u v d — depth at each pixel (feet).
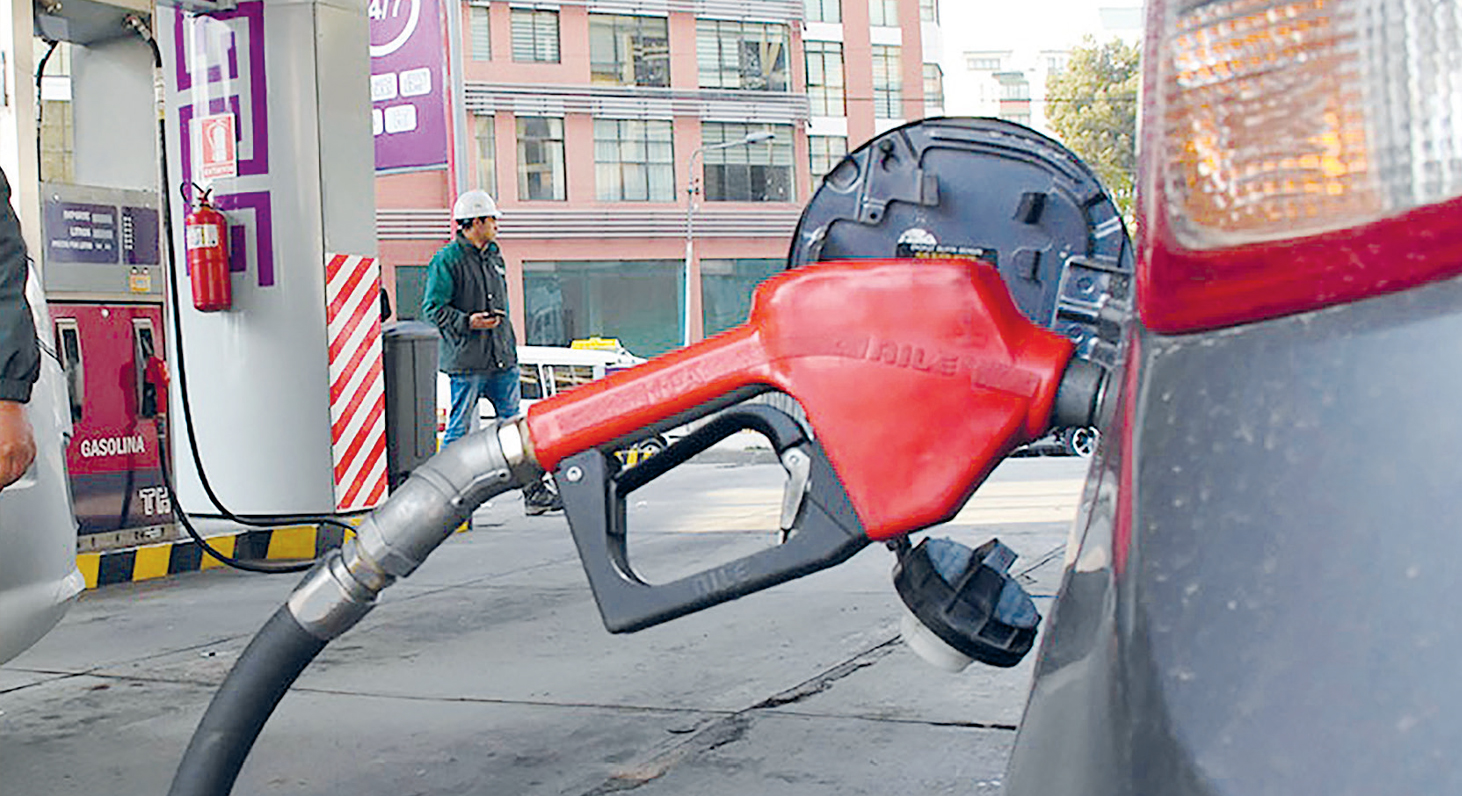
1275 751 2.33
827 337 3.87
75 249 21.20
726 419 4.25
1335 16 2.40
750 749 11.04
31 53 20.54
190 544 22.58
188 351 26.35
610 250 132.57
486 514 30.63
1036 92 262.88
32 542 10.83
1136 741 2.51
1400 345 2.39
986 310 3.79
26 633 10.78
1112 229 4.89
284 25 25.58
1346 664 2.31
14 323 9.61
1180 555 2.54
